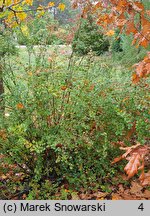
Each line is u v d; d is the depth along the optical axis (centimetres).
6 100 304
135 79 204
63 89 293
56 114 305
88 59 324
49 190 296
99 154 307
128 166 167
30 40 322
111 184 318
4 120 303
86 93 300
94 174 307
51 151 312
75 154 312
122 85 321
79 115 293
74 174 309
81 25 337
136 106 299
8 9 382
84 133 295
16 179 317
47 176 317
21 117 301
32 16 397
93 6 297
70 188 310
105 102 300
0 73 314
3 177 319
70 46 330
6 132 300
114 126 308
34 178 314
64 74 300
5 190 307
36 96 295
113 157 320
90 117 300
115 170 312
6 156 310
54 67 303
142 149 177
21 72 310
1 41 323
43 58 308
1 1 386
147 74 199
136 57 665
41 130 303
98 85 308
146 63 191
